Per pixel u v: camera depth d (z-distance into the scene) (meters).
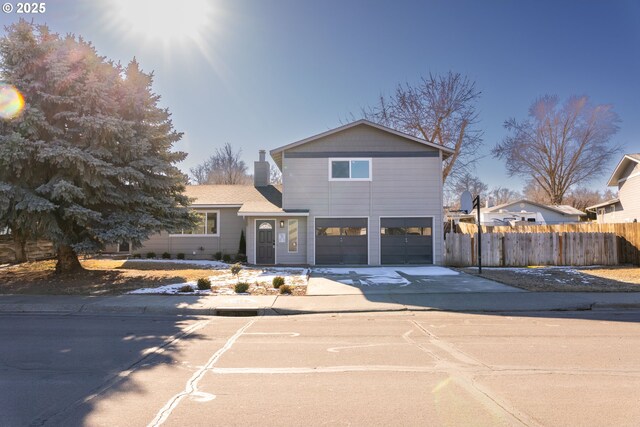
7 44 12.05
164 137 14.92
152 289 12.12
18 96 12.19
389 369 5.35
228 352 6.20
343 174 19.59
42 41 12.77
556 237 19.28
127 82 14.09
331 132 19.44
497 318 8.98
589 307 10.08
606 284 13.14
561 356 5.93
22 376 5.06
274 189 24.66
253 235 19.75
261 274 15.62
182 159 15.79
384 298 11.04
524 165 50.38
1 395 4.43
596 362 5.62
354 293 11.73
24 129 11.84
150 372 5.22
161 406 4.13
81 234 13.66
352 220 19.53
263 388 4.65
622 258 19.34
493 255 19.19
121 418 3.85
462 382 4.83
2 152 11.23
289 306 10.02
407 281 13.96
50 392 4.51
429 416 3.89
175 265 18.39
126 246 22.30
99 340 6.97
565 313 9.59
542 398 4.33
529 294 11.52
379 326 8.17
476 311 9.78
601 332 7.54
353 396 4.41
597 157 46.97
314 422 3.77
